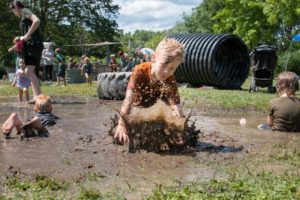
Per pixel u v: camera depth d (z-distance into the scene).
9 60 53.94
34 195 3.70
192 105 11.23
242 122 8.00
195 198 3.53
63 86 22.97
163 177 4.27
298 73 42.53
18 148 5.72
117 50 64.62
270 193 3.63
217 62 20.62
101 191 3.81
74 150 5.54
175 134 5.50
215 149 5.60
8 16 54.19
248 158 5.08
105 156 5.20
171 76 5.66
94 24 60.41
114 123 5.95
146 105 5.72
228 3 51.47
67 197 3.64
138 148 5.49
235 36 20.02
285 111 7.05
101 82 13.70
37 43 11.29
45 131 6.64
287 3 41.84
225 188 3.82
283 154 5.21
